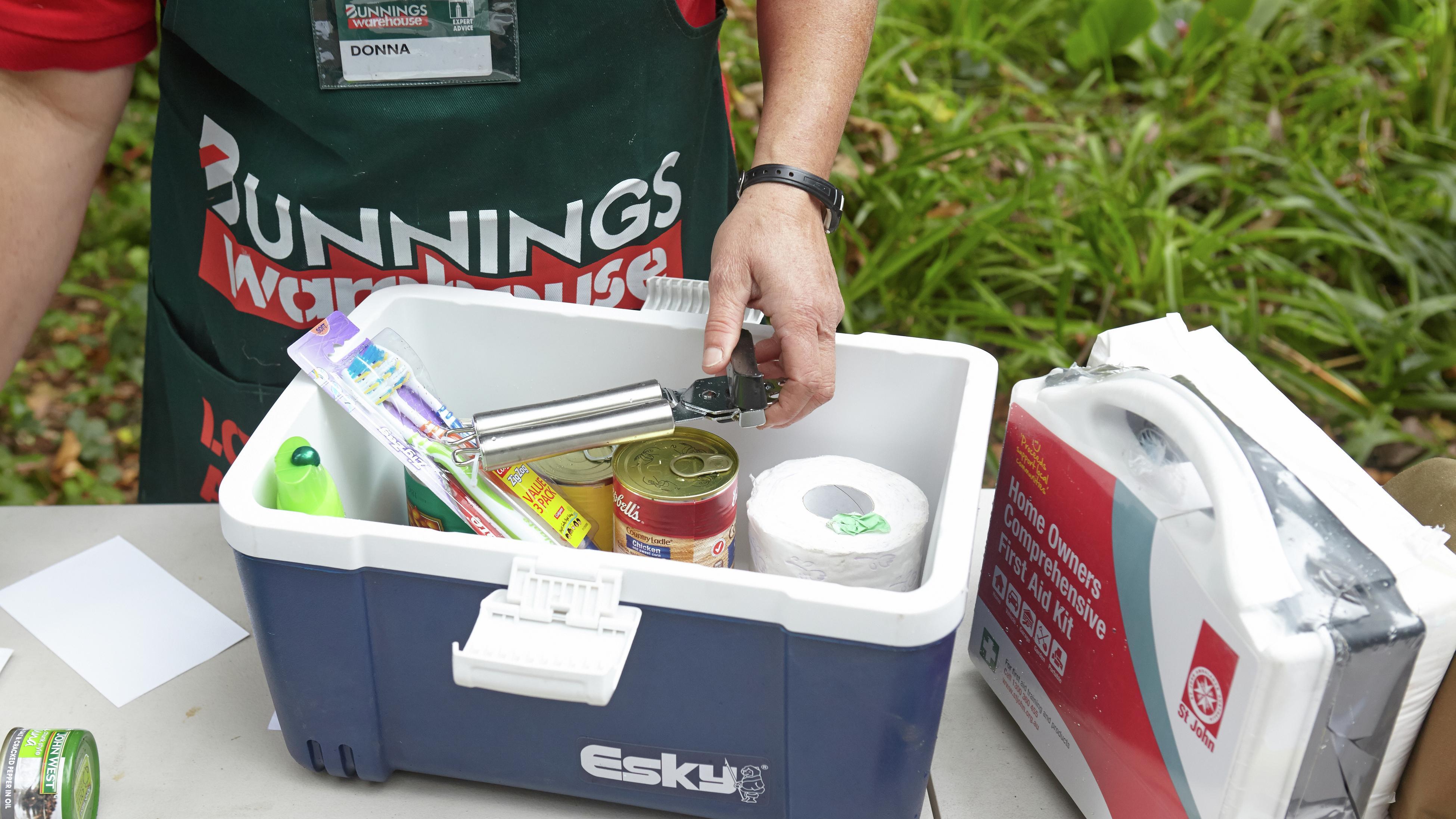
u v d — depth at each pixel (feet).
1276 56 9.66
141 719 2.56
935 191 7.82
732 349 2.66
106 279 9.08
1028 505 2.38
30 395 8.23
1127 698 2.13
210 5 2.74
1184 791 2.01
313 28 2.74
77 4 2.72
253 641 2.80
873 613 1.87
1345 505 1.92
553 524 2.61
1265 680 1.75
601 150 3.07
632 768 2.26
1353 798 1.97
